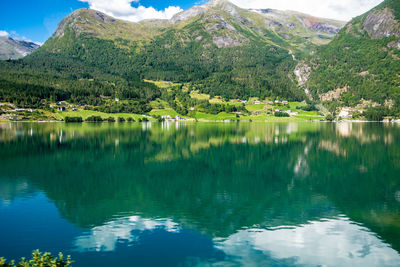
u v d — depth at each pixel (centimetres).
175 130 16300
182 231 2880
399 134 13738
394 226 3028
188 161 6975
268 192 4297
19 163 6600
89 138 11619
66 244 2606
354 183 4847
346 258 2394
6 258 2367
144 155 7794
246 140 11406
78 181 4975
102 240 2686
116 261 2320
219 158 7406
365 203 3775
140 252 2466
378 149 8912
